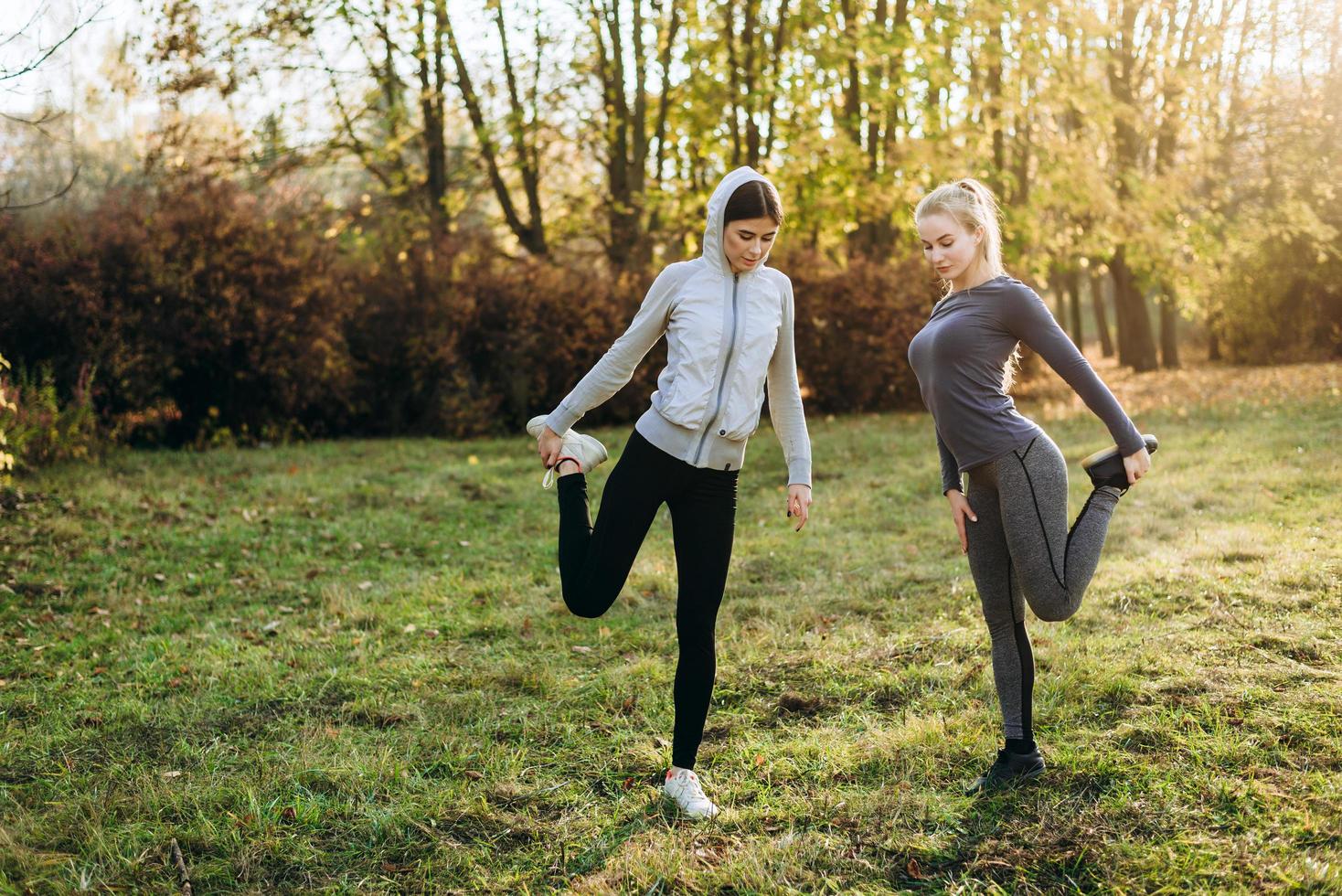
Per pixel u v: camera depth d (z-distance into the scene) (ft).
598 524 9.11
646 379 40.57
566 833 8.87
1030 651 9.36
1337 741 9.25
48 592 16.84
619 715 11.50
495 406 38.40
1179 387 48.91
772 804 9.18
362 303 37.91
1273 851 7.70
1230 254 52.60
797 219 44.96
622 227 46.50
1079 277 78.95
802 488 9.45
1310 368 55.47
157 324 32.37
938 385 9.11
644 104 45.93
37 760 10.55
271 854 8.61
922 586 16.10
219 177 38.29
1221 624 12.89
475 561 19.21
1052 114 48.75
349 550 20.10
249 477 26.99
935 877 7.89
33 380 29.86
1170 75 51.24
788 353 9.50
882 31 41.86
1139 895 7.36
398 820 9.11
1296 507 19.19
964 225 9.05
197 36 39.68
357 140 45.39
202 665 13.47
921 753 9.95
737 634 14.11
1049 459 8.87
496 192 47.14
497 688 12.53
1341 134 60.18
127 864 8.34
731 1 44.52
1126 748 9.68
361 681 12.76
